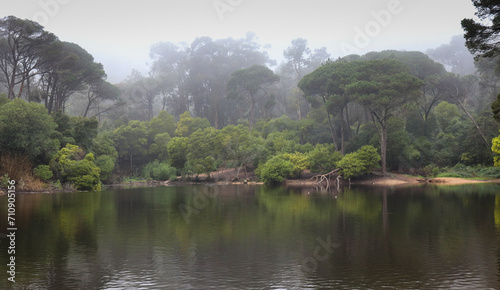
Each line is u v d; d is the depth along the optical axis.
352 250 22.64
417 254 21.44
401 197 50.75
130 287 16.48
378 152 83.56
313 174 87.94
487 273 17.88
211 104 139.88
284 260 20.70
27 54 74.38
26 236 27.11
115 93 104.19
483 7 29.64
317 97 103.31
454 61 181.75
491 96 95.94
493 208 38.59
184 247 23.78
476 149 81.56
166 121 120.62
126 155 113.06
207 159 88.69
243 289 16.22
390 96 73.62
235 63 159.00
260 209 41.34
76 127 76.88
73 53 77.88
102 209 41.56
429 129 93.38
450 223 30.73
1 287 16.41
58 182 65.69
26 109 61.72
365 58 112.06
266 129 109.00
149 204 46.31
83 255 21.81
